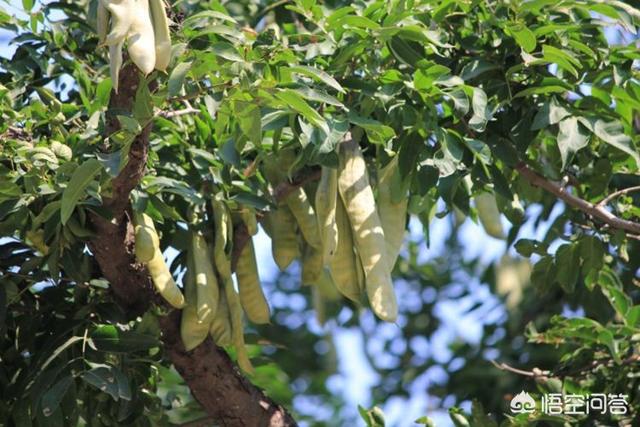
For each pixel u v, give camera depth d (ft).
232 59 27.96
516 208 36.94
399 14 31.17
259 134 27.81
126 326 31.45
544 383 37.78
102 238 30.25
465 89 31.30
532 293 52.29
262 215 33.55
